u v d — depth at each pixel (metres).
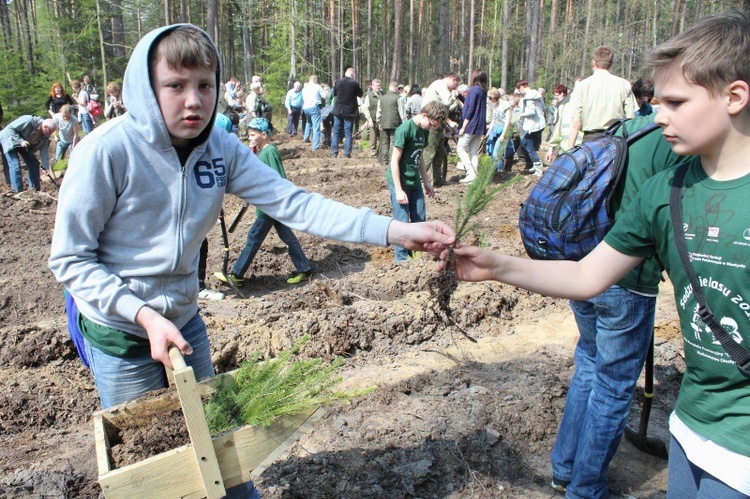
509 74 47.41
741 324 1.64
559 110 9.34
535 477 3.34
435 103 6.43
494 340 5.06
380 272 6.41
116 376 2.24
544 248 2.78
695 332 1.76
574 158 2.66
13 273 6.98
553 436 3.67
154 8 32.03
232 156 2.32
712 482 1.73
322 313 5.01
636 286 2.55
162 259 2.15
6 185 11.35
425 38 47.50
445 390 4.05
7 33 30.55
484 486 3.22
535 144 12.32
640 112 7.07
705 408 1.76
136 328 2.18
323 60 43.31
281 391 2.18
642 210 1.89
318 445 3.42
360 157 15.53
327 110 16.69
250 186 2.36
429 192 7.01
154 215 2.12
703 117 1.62
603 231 2.66
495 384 4.16
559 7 47.78
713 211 1.67
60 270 2.00
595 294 2.05
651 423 3.93
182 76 1.96
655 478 3.42
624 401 2.75
